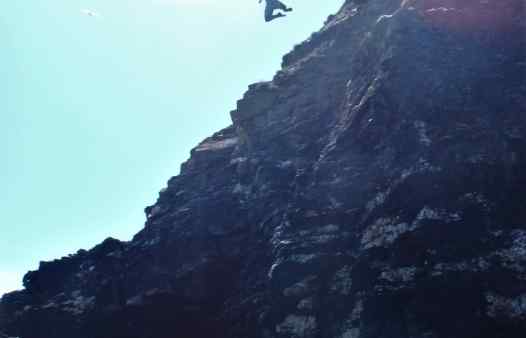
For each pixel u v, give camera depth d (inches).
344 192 1499.8
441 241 1291.8
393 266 1318.9
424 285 1272.1
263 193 1800.0
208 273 1809.8
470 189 1323.8
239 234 1817.2
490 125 1397.6
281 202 1732.3
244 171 1918.1
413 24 1576.0
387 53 1561.3
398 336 1270.9
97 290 1973.4
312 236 1496.1
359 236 1428.4
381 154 1475.1
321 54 1977.1
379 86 1526.8
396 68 1521.9
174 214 1969.7
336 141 1589.6
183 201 2039.9
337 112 1772.9
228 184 1969.7
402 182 1376.7
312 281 1450.5
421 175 1359.5
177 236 1898.4
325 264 1449.3
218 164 2085.4
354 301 1369.3
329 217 1497.3
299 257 1482.5
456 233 1289.4
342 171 1526.8
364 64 1694.1
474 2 1614.2
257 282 1670.8
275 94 1990.7
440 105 1443.2
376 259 1362.0
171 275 1850.4
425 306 1258.0
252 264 1722.4
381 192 1423.5
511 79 1481.3
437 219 1310.3
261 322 1524.4
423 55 1530.5
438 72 1499.8
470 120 1411.2
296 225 1535.4
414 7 1616.6
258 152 1918.1
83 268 2079.2
